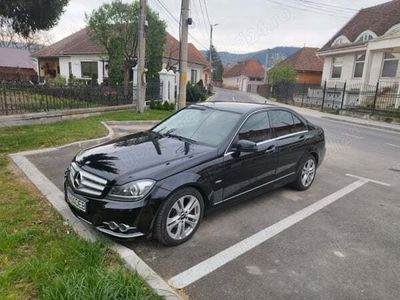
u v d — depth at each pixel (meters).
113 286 2.64
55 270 2.92
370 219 4.79
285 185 5.89
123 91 16.16
